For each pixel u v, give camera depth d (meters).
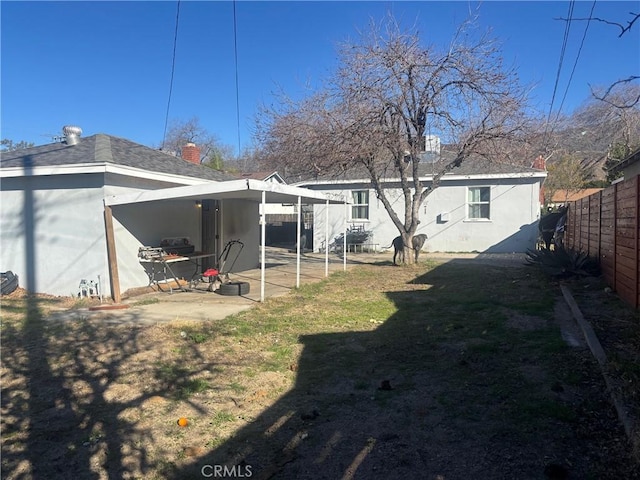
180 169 12.29
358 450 3.44
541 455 3.24
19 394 4.61
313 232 23.27
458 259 17.62
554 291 9.47
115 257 9.56
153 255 10.38
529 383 4.55
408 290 10.55
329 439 3.61
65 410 4.23
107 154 10.16
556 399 4.13
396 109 13.77
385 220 22.23
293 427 3.83
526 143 14.24
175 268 11.84
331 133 13.92
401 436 3.63
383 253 21.67
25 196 10.34
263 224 9.17
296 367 5.30
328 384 4.77
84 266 9.84
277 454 3.41
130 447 3.56
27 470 3.26
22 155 11.20
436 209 21.33
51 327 7.19
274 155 15.79
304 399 4.40
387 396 4.42
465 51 13.45
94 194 9.71
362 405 4.23
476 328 6.75
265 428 3.82
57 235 10.06
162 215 11.36
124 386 4.78
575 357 5.21
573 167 33.84
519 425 3.70
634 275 7.11
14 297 9.84
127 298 9.77
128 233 10.27
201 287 11.38
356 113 13.66
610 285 9.00
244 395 4.52
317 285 11.54
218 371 5.19
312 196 11.31
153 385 4.80
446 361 5.38
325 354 5.79
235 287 10.20
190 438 3.68
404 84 13.55
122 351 5.93
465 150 14.32
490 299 8.94
